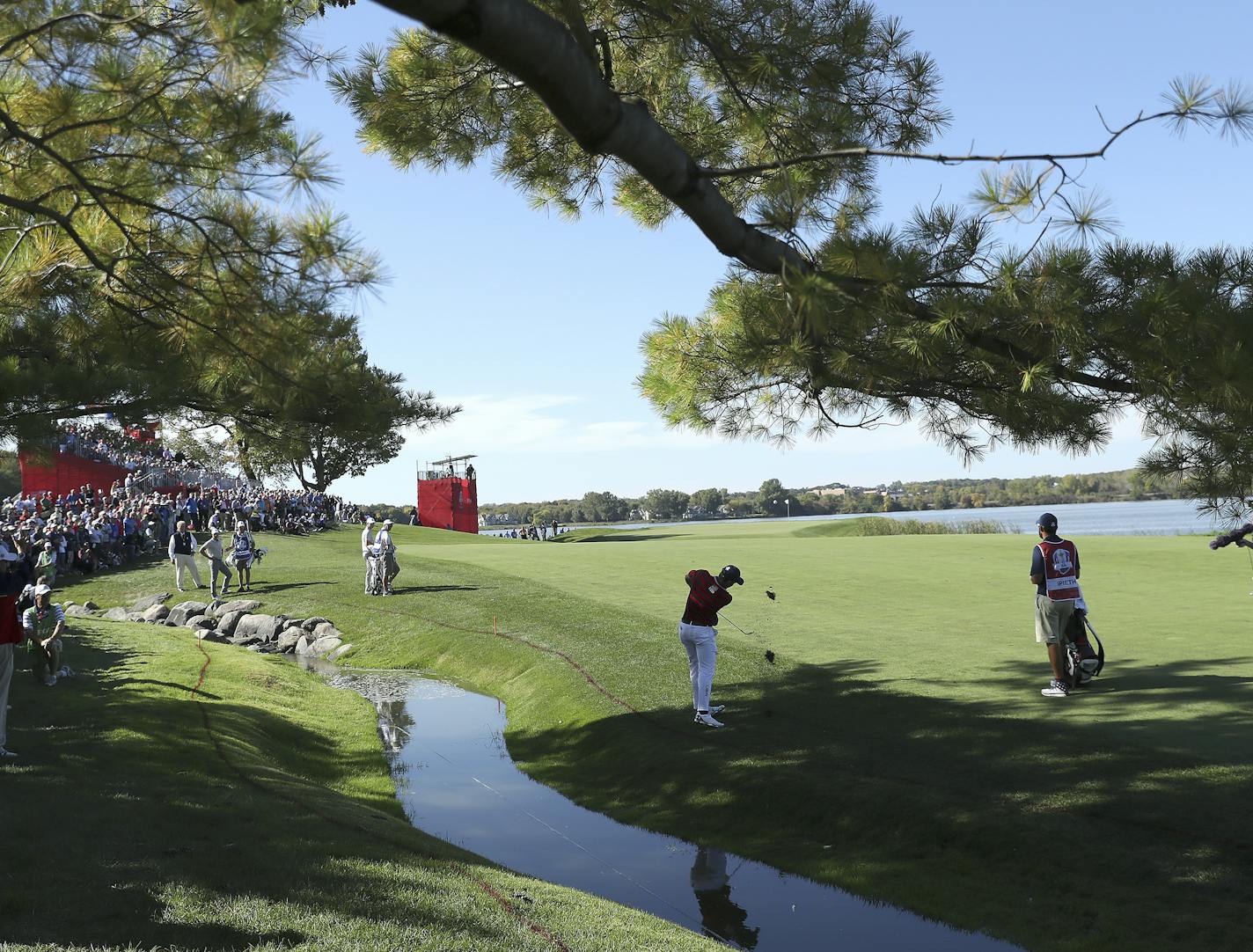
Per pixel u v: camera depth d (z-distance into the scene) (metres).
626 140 3.80
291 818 7.03
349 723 12.62
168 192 6.36
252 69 5.30
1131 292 5.51
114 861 5.63
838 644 13.65
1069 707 9.67
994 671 11.53
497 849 7.90
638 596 19.09
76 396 8.68
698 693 10.42
